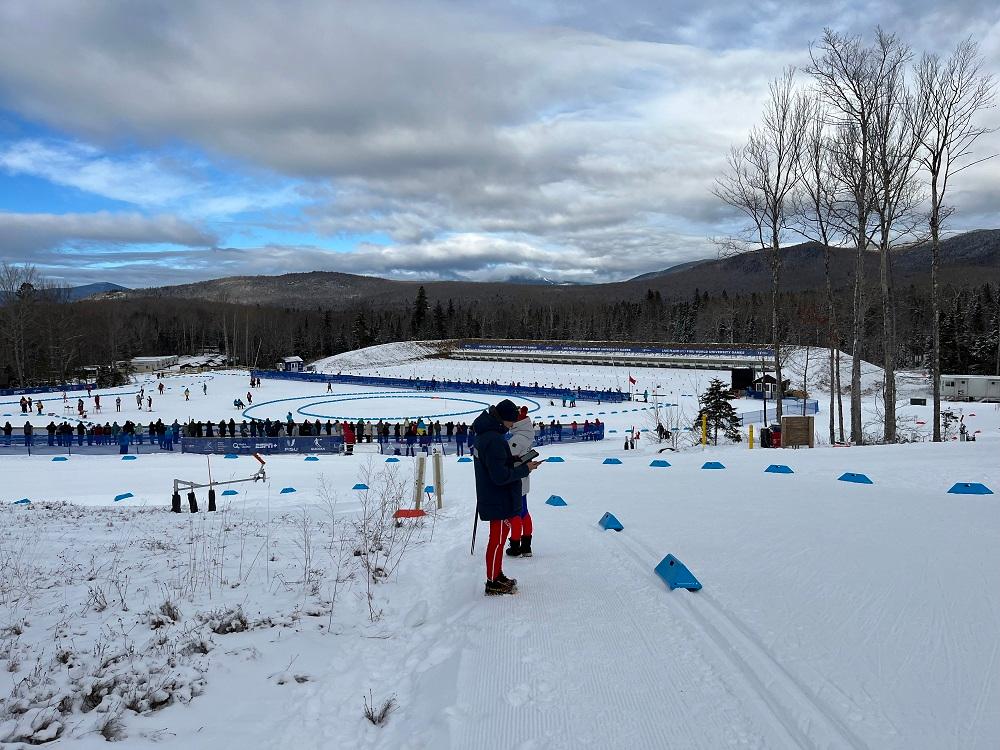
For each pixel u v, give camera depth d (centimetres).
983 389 6106
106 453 3469
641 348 9569
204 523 1088
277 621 537
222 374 8662
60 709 384
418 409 5575
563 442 3638
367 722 385
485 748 335
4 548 855
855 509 912
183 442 3450
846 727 332
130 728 363
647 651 445
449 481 1653
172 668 439
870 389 6600
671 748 326
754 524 827
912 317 8444
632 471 1585
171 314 15462
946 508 902
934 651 418
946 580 558
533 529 876
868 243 2661
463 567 696
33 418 5069
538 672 421
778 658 418
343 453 3278
